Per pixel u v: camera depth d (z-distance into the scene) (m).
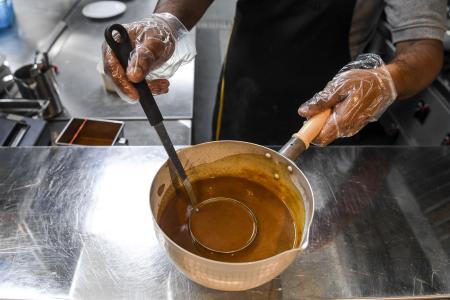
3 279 0.56
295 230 0.60
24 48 1.50
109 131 0.98
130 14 1.77
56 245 0.61
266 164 0.64
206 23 2.67
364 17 1.02
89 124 0.98
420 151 0.83
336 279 0.58
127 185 0.71
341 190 0.73
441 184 0.75
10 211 0.66
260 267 0.43
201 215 0.62
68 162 0.75
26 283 0.55
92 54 1.48
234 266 0.42
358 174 0.77
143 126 1.12
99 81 1.32
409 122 1.33
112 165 0.75
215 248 0.57
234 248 0.57
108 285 0.56
